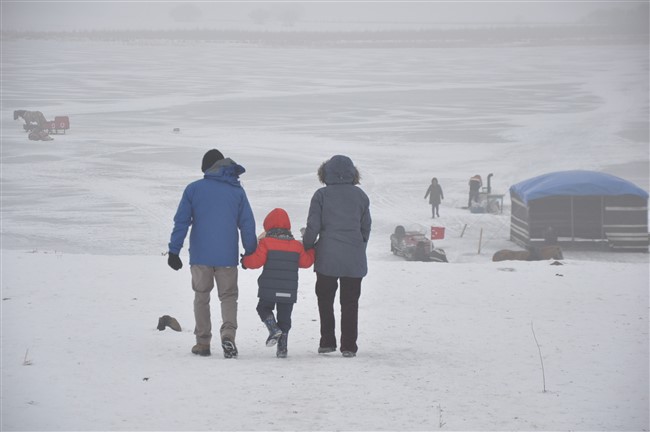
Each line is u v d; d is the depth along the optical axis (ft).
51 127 305.12
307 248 38.52
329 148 279.49
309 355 38.60
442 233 148.77
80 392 29.40
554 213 147.23
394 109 424.46
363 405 28.04
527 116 386.93
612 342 41.27
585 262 75.00
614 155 261.65
